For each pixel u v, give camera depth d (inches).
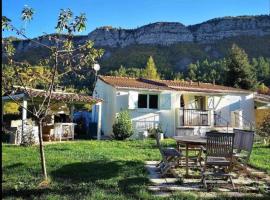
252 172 416.8
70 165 422.3
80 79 384.5
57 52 357.4
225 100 1155.3
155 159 506.3
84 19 355.9
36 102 767.7
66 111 1005.2
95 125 1007.6
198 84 1268.5
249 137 388.5
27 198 287.4
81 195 291.3
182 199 286.8
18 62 354.3
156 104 1031.6
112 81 1059.3
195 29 6491.1
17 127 725.9
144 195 293.9
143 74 2564.0
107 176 369.4
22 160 452.1
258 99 1189.7
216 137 345.4
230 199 292.7
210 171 414.0
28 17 348.2
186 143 390.0
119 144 724.0
